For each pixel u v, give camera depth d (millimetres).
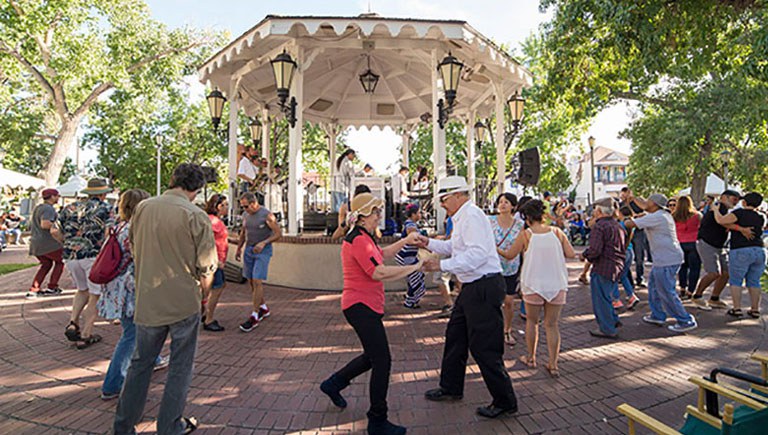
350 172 9641
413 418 3205
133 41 22125
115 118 26672
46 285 8672
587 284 8812
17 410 3328
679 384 3812
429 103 13195
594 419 3191
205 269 2867
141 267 2801
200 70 9617
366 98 13109
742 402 2279
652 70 7484
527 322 4191
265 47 9055
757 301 6008
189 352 2863
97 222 4836
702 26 7395
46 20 18500
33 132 26625
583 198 48594
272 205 11734
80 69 19750
